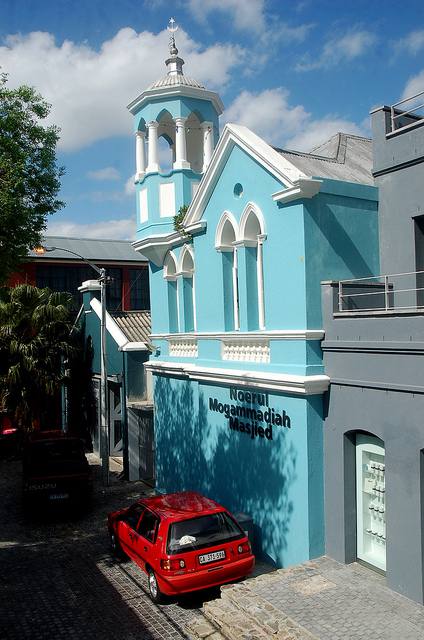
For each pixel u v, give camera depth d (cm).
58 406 2627
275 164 1041
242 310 1191
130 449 1847
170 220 1556
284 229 1055
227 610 852
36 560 1191
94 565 1149
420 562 825
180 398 1509
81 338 2431
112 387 2133
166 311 1622
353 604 825
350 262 1059
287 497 1055
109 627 893
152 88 1527
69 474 1503
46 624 909
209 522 959
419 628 753
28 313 2189
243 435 1194
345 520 973
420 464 830
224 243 1264
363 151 1379
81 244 3164
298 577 923
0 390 2217
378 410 901
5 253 1256
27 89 1214
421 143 1012
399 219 1064
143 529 1028
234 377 1181
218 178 1247
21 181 1159
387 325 877
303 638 739
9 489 1797
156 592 950
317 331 1002
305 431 1006
